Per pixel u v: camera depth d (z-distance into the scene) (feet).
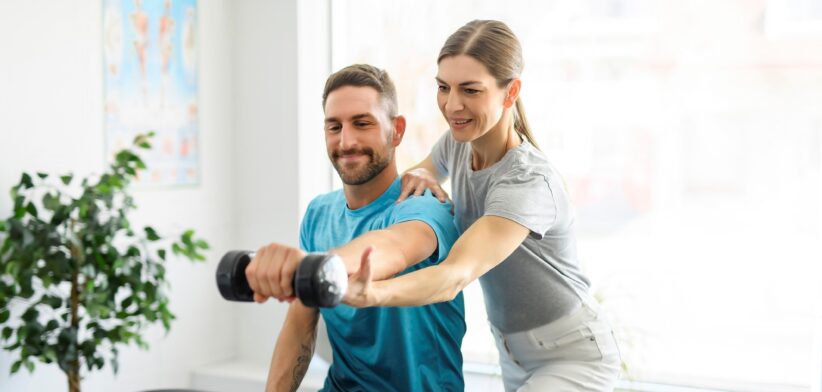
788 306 10.95
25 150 8.90
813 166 11.41
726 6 11.76
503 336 6.48
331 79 5.24
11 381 8.88
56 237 8.00
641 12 11.93
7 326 8.14
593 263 11.83
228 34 11.69
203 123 11.32
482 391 10.20
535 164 5.56
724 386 9.87
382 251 4.00
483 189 5.87
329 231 5.65
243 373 11.23
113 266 8.30
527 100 11.69
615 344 6.49
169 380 10.98
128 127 10.16
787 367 10.49
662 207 12.21
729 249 11.35
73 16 9.42
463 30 5.23
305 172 11.49
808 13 11.45
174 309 10.97
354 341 5.48
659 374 10.17
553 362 6.31
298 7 11.23
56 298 8.18
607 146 12.14
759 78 11.66
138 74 10.28
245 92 11.71
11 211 8.77
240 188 11.85
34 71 8.99
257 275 3.08
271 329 11.78
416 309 5.32
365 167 5.20
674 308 11.06
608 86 11.97
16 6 8.78
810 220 11.26
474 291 11.28
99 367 8.54
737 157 11.84
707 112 11.93
